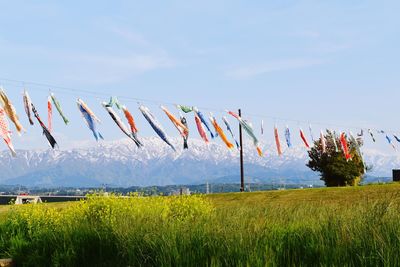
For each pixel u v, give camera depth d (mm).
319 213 14297
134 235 12969
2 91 13117
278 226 12867
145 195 19484
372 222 11023
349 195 32375
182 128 16641
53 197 71750
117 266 12492
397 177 66188
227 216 14383
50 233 15867
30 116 14062
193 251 11469
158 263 11523
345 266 9633
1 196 72062
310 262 10602
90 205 17375
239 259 10578
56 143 14164
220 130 17906
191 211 16750
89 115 14641
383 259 9312
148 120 15609
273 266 10250
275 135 23375
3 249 16359
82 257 13727
